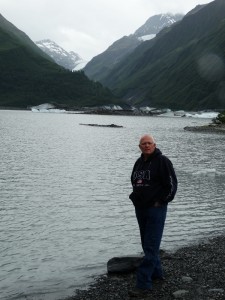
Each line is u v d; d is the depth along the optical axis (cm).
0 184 2617
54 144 5759
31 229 1622
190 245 1447
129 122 16075
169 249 1398
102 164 3731
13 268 1226
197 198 2286
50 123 12838
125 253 1370
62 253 1360
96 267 1240
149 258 988
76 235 1559
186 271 1145
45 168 3378
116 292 1029
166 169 962
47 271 1207
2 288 1088
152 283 1050
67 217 1819
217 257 1276
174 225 1719
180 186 2658
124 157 4350
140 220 1011
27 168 3350
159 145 5984
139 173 984
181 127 12512
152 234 982
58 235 1553
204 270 1149
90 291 1053
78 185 2641
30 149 4941
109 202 2153
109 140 6819
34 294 1050
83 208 2003
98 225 1700
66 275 1177
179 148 5559
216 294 967
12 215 1834
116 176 3055
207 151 5188
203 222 1777
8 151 4616
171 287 1024
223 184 2764
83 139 6900
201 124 15300
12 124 11331
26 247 1410
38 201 2144
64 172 3188
